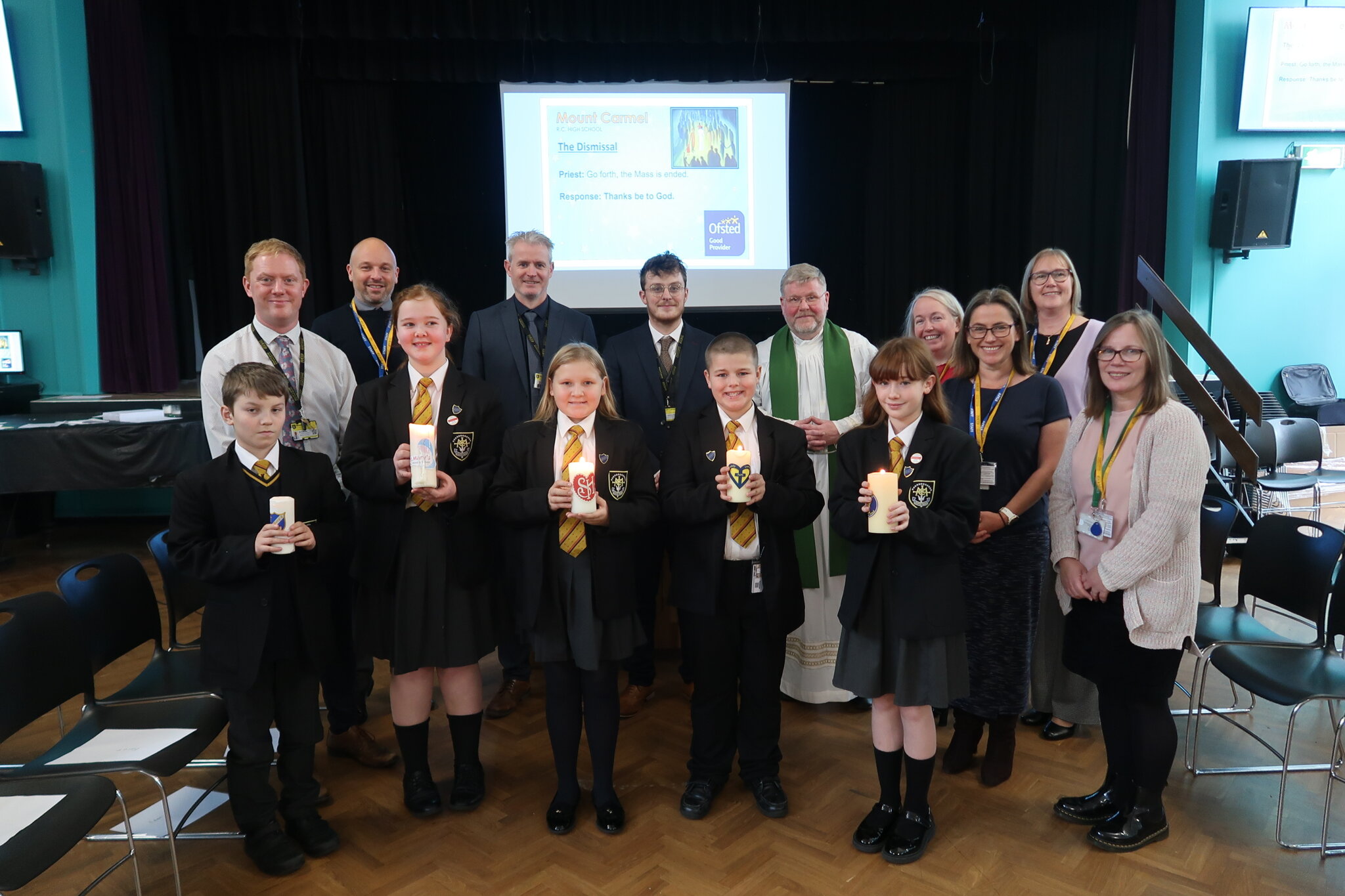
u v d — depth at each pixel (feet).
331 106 21.83
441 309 7.68
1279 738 9.41
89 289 19.21
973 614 8.42
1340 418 19.20
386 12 19.69
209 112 20.68
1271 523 9.08
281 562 7.16
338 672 8.80
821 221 24.12
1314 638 12.34
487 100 22.53
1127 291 20.57
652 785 8.54
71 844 5.59
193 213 21.04
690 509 7.54
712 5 20.51
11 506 18.15
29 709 6.68
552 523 7.55
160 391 19.60
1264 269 19.45
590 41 20.48
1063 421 8.44
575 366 7.54
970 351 8.87
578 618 7.47
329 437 8.93
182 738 7.01
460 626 7.59
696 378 9.95
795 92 23.41
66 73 18.53
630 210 21.43
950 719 10.02
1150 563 6.93
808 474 7.95
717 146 21.42
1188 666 11.47
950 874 7.04
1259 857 7.22
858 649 7.30
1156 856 7.25
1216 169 19.16
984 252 23.35
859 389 10.29
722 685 7.98
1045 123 21.59
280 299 8.41
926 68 22.54
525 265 10.25
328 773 8.89
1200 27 18.80
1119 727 7.55
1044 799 8.21
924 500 7.11
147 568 16.84
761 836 7.63
